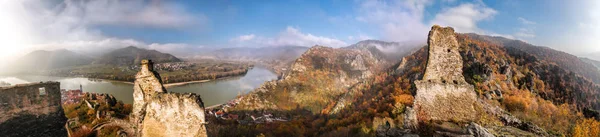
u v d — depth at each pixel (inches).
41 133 1023.0
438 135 823.1
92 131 1274.6
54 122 1066.7
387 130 1032.8
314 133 2313.0
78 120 1489.9
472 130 778.2
